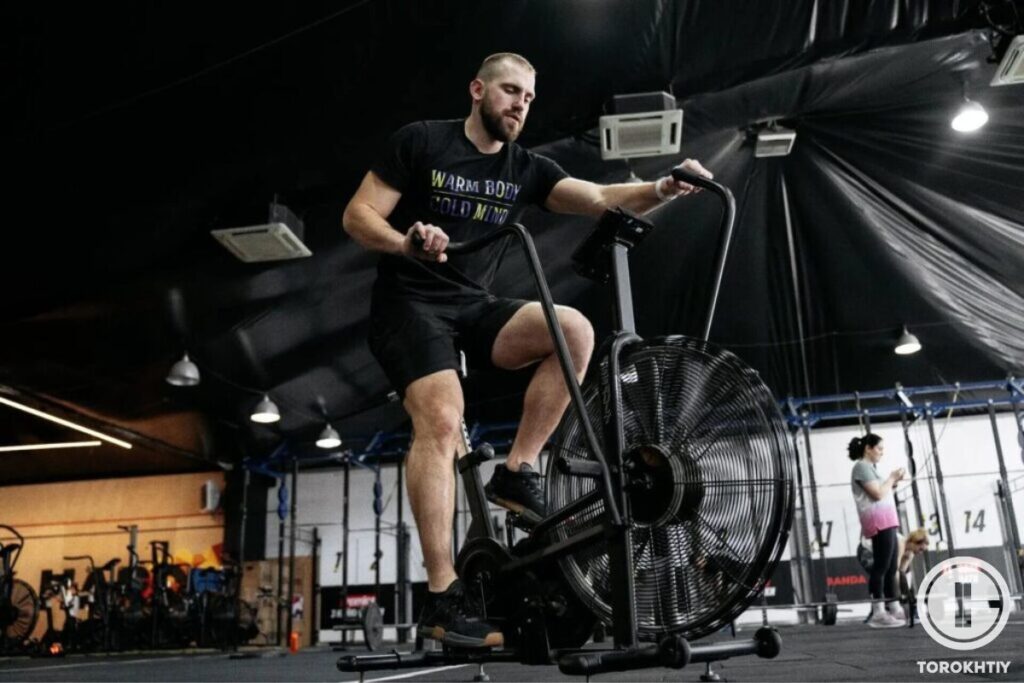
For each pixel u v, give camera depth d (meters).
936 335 7.81
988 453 10.42
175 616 8.77
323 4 3.40
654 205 1.72
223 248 5.32
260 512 11.97
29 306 5.90
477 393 8.41
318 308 6.42
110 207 4.69
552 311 1.44
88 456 11.39
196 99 3.88
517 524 1.67
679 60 4.12
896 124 5.20
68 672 4.12
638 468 1.38
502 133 1.78
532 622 1.49
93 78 3.68
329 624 11.59
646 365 1.45
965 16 4.01
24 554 12.63
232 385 7.88
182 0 3.29
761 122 5.10
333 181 4.73
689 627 1.33
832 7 3.88
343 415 8.90
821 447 10.77
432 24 3.60
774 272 6.89
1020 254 6.31
